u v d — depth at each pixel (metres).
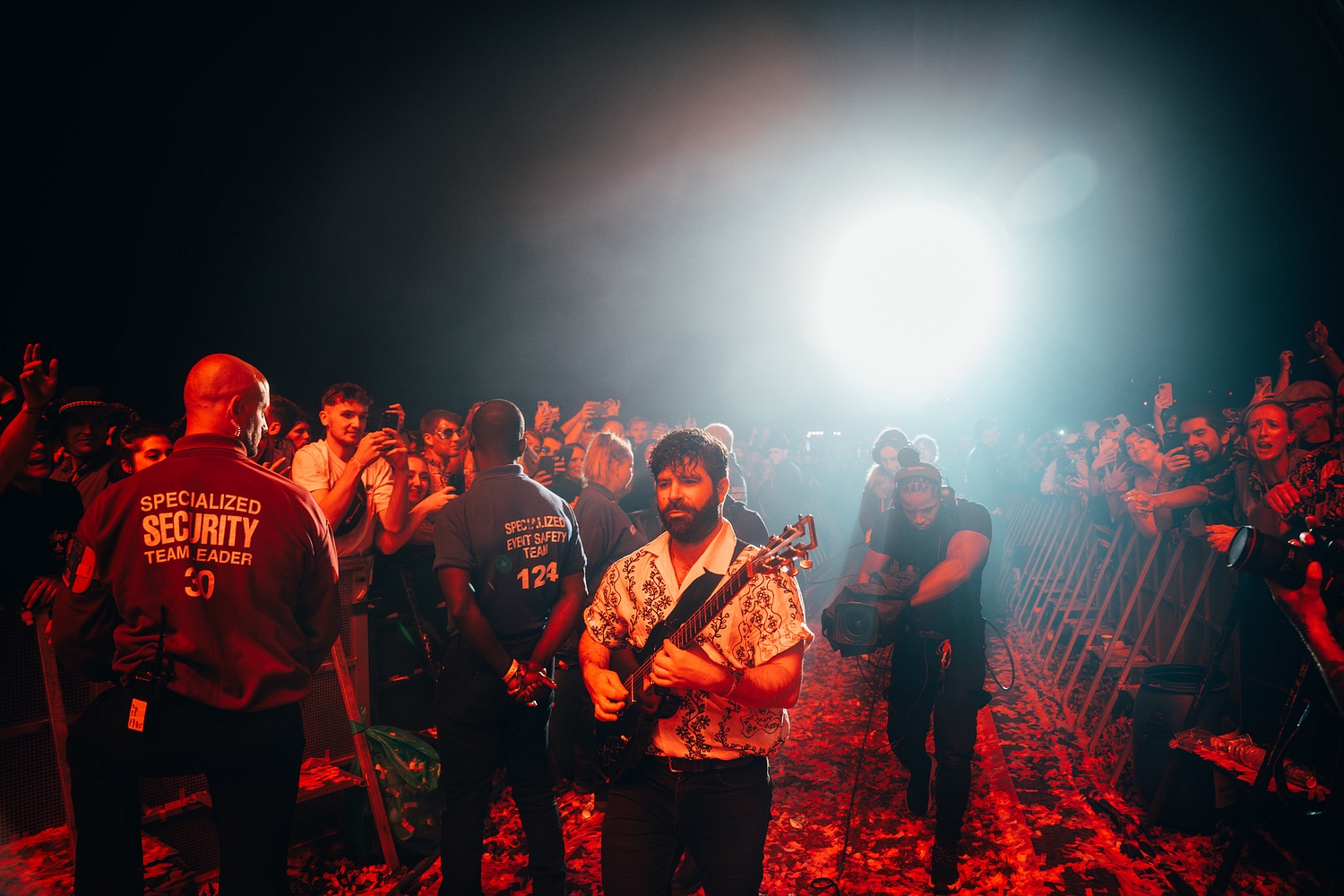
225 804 2.18
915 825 3.94
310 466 3.80
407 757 3.67
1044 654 7.54
